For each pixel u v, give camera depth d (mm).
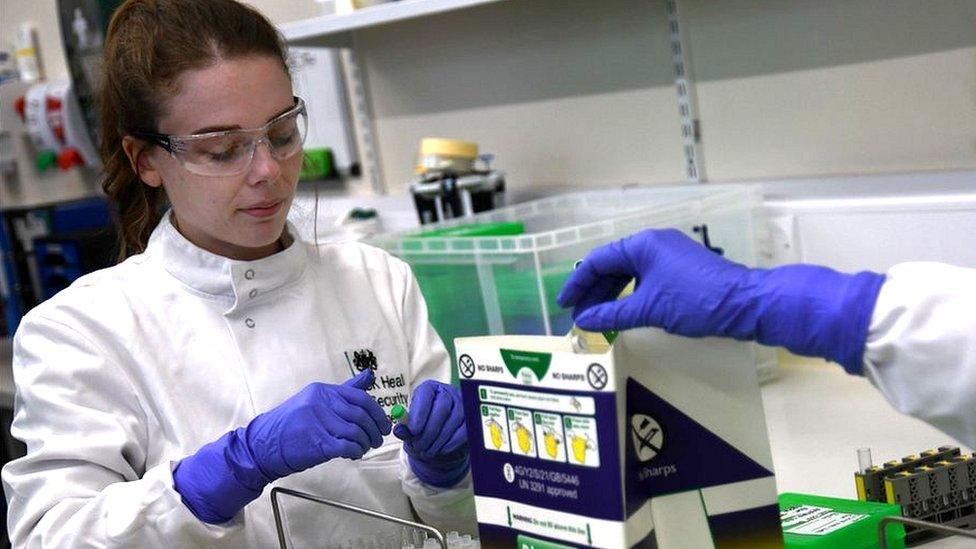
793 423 1900
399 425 1354
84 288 1473
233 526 1295
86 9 3377
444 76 2936
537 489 941
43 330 1424
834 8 2164
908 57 2084
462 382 986
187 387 1433
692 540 950
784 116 2293
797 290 922
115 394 1403
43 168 3699
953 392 917
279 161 1357
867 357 943
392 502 1504
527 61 2732
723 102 2389
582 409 896
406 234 2137
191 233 1486
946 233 1977
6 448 2994
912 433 1773
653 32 2457
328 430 1246
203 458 1273
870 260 2100
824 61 2203
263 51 1359
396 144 3115
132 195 1579
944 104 2059
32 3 3961
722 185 2299
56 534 1271
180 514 1249
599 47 2572
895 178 2086
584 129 2662
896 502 1277
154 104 1344
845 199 2115
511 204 2803
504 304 1910
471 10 2811
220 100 1313
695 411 936
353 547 1279
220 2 1387
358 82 3133
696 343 936
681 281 923
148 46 1351
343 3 2463
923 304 917
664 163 2520
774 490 929
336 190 3326
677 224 2016
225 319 1467
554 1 2633
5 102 3672
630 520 900
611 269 987
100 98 1491
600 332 950
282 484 1425
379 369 1551
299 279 1517
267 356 1461
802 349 942
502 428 960
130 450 1390
